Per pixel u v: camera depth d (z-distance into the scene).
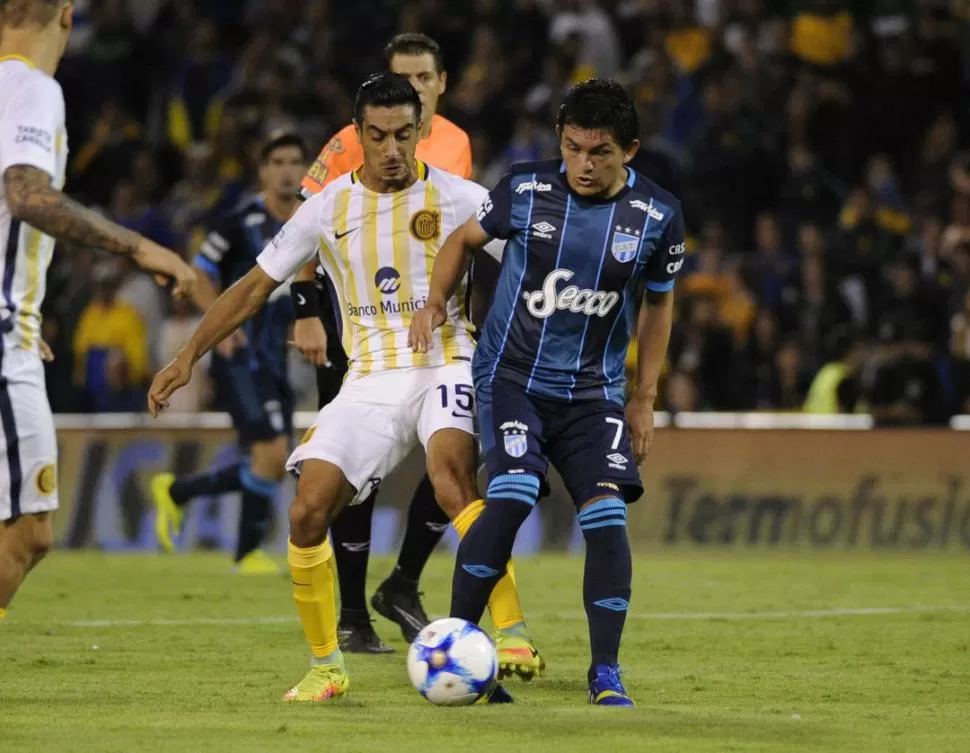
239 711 18.98
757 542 47.22
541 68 65.50
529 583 37.97
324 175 25.53
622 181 19.83
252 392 38.84
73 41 72.62
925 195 58.75
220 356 38.97
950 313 51.72
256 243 36.53
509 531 19.25
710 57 61.91
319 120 65.50
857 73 62.47
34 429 18.19
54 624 29.23
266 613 31.23
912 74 62.47
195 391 55.97
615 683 19.47
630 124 19.33
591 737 17.09
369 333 21.17
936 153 59.75
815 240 54.72
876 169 59.41
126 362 56.94
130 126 68.25
